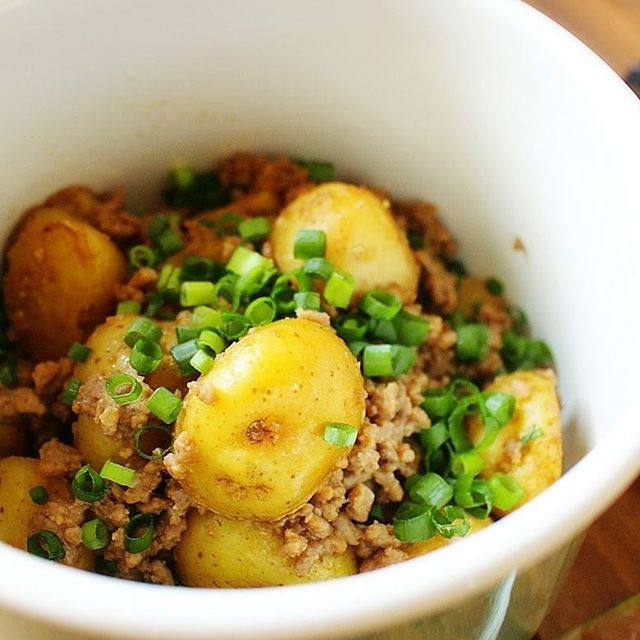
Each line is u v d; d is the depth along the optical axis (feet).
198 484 1.01
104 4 1.13
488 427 1.11
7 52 1.11
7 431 1.11
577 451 1.12
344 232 1.15
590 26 1.44
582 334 1.13
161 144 1.24
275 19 1.17
